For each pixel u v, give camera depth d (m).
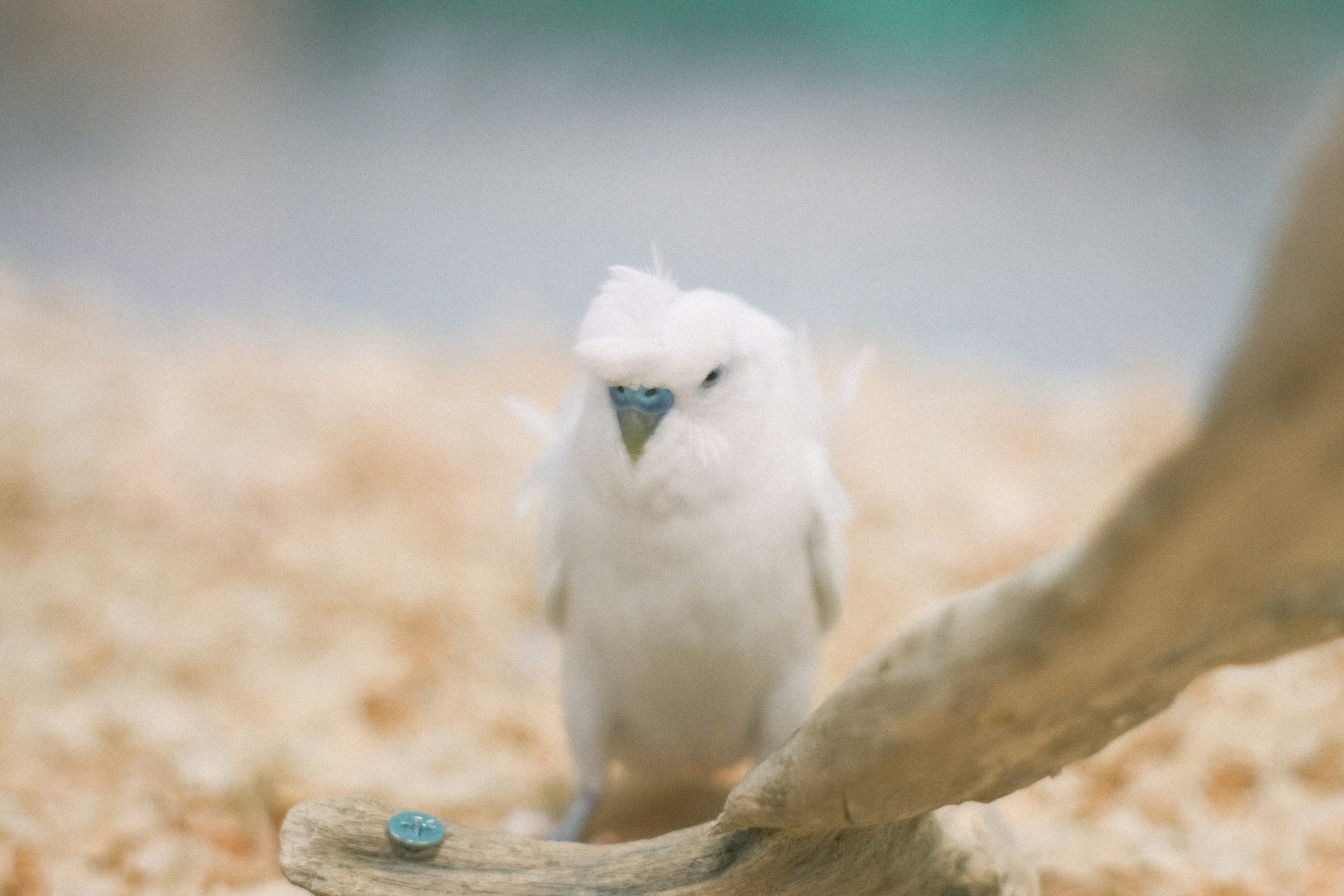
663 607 0.64
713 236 1.69
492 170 2.00
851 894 0.60
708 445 0.63
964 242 1.68
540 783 0.71
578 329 0.64
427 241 1.66
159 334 1.21
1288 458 0.52
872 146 2.14
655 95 2.41
